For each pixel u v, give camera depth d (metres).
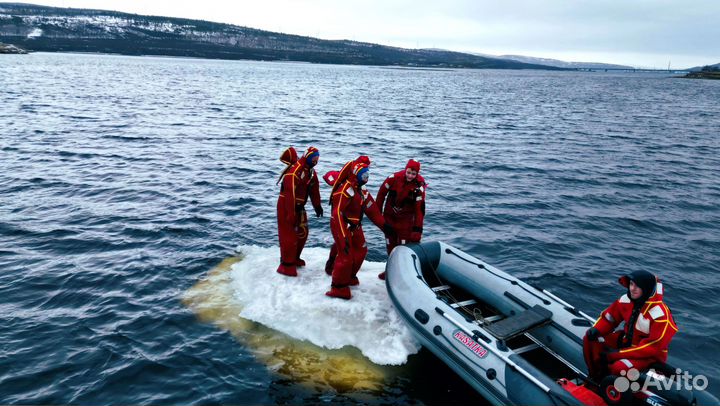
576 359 4.41
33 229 8.55
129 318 5.75
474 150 19.03
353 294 5.75
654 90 84.88
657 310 3.61
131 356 5.04
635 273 3.68
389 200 6.02
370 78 109.38
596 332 3.99
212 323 5.59
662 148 20.75
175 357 5.02
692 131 27.33
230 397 4.48
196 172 13.41
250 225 9.27
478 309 5.32
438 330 4.66
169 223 9.16
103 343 5.26
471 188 12.98
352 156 17.03
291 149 5.76
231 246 8.12
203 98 38.03
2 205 9.77
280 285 5.96
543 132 25.22
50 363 4.91
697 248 9.18
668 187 13.70
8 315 5.76
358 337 5.19
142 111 27.06
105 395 4.49
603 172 15.42
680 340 5.95
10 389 4.51
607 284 7.52
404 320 5.06
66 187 11.28
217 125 23.22
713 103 53.38
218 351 5.12
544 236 9.54
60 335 5.39
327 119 28.12
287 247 5.99
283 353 5.04
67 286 6.53
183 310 5.91
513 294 5.14
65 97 32.38
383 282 6.11
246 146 18.02
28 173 12.30
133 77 63.50
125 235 8.46
